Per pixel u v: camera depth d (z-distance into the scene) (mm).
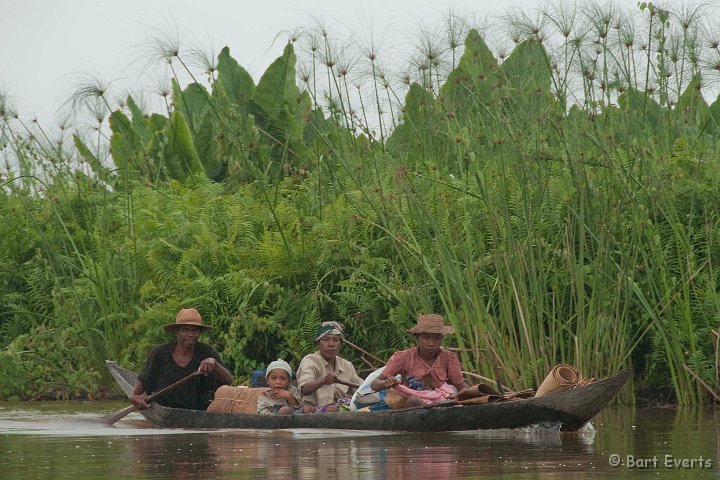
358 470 28859
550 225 47812
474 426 37906
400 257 48875
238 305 54250
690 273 47531
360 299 51719
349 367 43344
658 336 47344
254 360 53875
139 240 59781
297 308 53719
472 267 45406
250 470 29094
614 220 47500
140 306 58312
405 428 38375
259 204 59344
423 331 40312
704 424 39906
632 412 45031
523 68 50688
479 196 49938
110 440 37469
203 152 72688
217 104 67562
